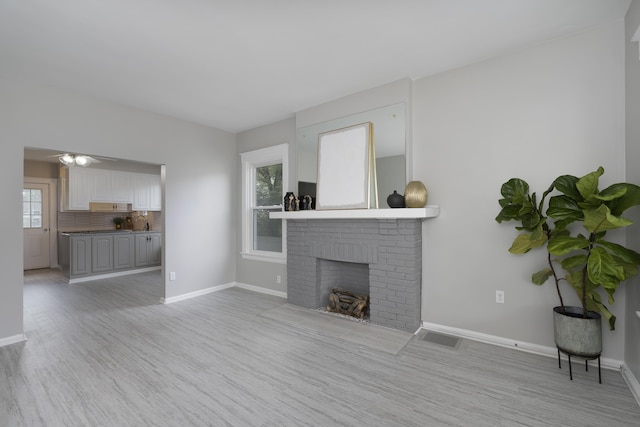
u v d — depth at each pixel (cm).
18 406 188
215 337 293
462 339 279
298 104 368
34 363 242
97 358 251
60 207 638
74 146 326
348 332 299
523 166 252
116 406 188
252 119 426
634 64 198
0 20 202
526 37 236
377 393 201
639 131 192
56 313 365
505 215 235
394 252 301
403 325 298
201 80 302
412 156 307
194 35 225
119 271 600
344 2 191
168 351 263
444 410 183
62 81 299
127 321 337
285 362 243
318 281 371
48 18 201
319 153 360
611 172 220
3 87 284
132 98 346
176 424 173
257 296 436
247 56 257
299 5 193
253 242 482
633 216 203
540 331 247
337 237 344
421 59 267
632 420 171
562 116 237
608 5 200
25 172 619
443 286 293
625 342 215
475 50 253
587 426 168
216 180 468
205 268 452
